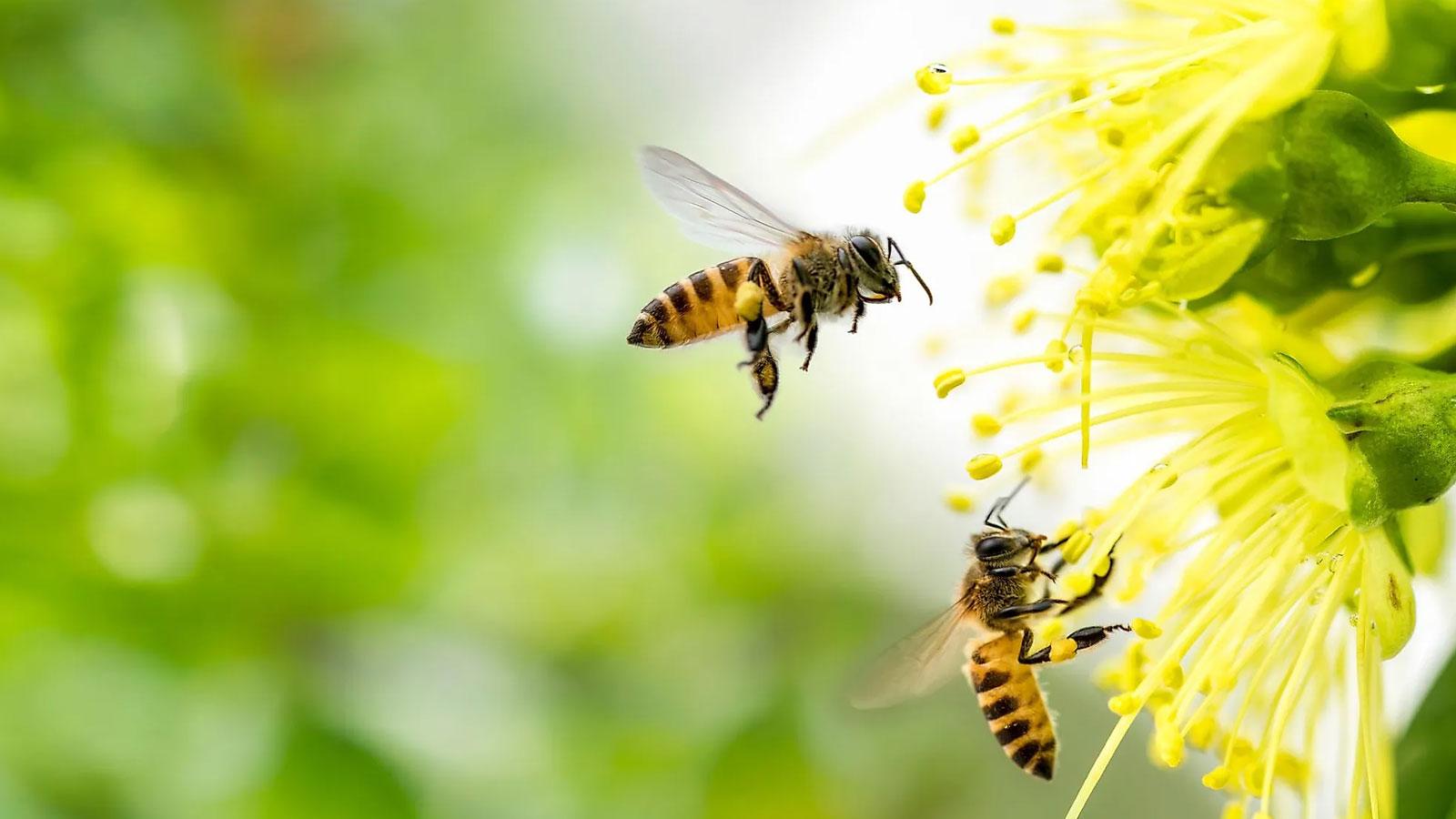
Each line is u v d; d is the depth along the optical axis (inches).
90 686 9.0
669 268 9.8
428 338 9.5
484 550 9.5
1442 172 7.7
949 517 9.9
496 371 9.5
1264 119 7.6
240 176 9.3
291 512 9.1
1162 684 7.9
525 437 9.6
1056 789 9.9
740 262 8.4
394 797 9.0
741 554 9.8
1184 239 7.7
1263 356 7.8
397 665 9.3
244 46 9.4
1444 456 7.7
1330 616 7.9
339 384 9.3
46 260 9.1
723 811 9.4
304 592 9.2
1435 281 7.8
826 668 9.7
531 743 9.4
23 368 9.1
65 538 9.0
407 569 9.3
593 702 9.6
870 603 9.9
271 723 9.0
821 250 8.4
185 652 9.1
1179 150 7.7
